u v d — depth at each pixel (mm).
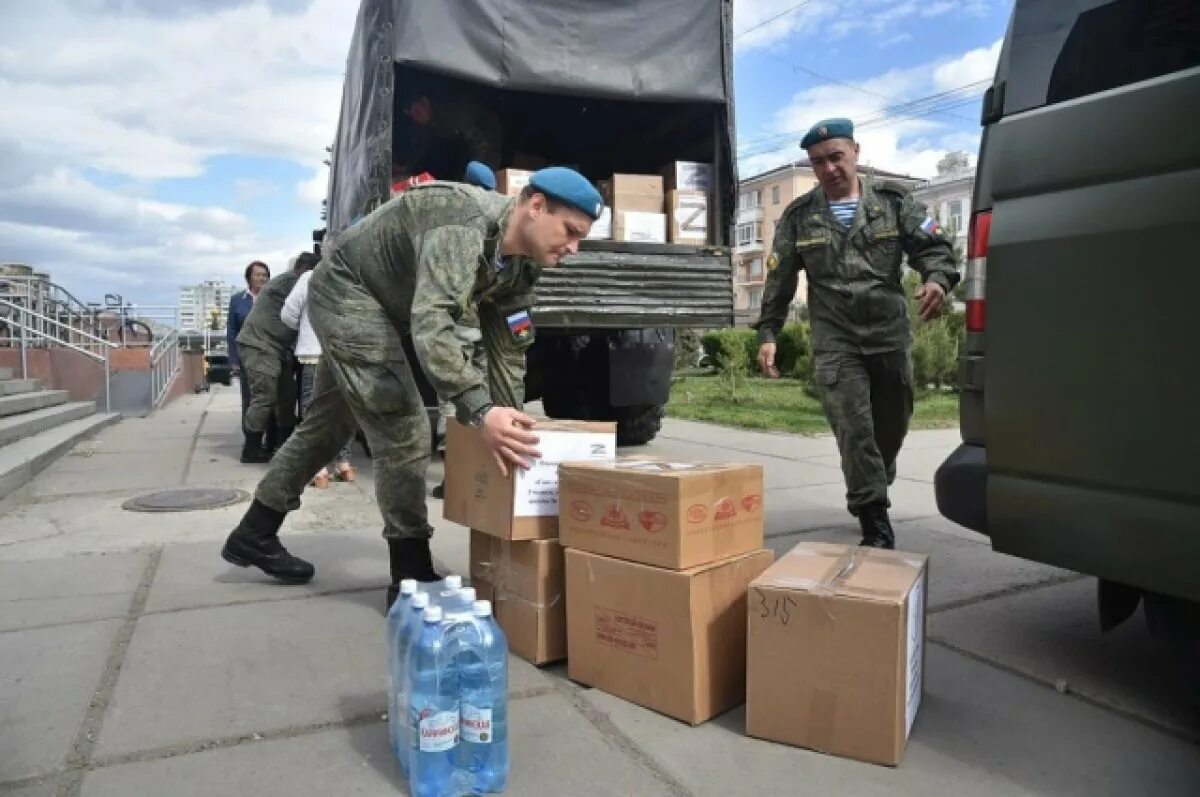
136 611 3010
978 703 2320
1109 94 2068
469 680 1815
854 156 3662
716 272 5246
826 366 3705
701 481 2217
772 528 4324
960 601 3164
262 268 7355
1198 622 2150
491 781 1853
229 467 6316
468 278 2438
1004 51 2400
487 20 4641
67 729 2117
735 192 5266
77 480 5711
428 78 5402
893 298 3613
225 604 3094
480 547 2758
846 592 2023
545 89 4773
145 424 9742
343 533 4195
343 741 2076
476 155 5730
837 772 1952
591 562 2363
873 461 3682
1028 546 2268
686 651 2166
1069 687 2410
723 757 2021
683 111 5531
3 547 3912
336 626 2861
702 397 13586
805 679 2049
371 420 2824
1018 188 2254
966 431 2537
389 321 2783
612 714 2236
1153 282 1962
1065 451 2146
